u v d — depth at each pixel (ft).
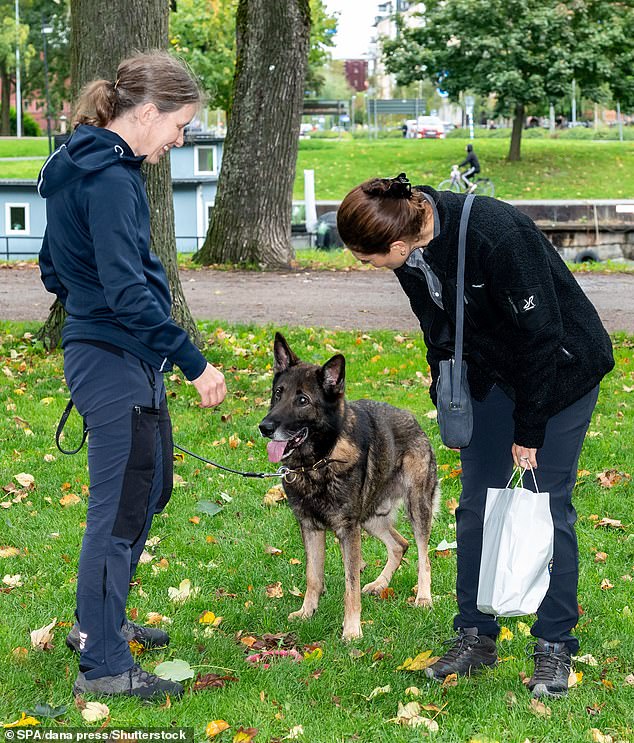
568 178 113.29
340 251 70.33
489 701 12.25
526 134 179.83
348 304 45.37
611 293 50.67
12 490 20.39
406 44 119.14
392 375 31.14
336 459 14.67
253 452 23.47
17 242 75.66
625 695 12.39
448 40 118.42
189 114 11.75
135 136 11.56
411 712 11.80
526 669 13.21
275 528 19.03
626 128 189.26
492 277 11.48
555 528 12.53
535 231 11.81
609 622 14.74
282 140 57.82
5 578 15.96
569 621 12.75
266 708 11.90
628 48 113.09
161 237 32.37
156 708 11.81
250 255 59.16
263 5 55.57
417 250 12.00
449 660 13.21
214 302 45.27
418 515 16.48
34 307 43.42
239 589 16.30
